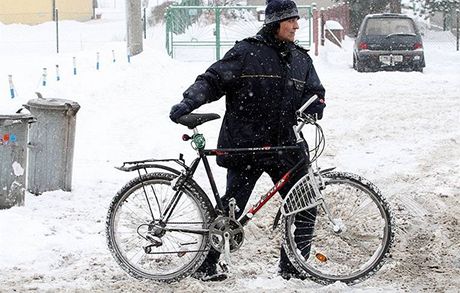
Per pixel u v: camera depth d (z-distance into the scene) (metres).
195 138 8.09
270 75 8.03
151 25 43.25
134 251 8.28
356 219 8.20
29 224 9.99
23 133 10.84
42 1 49.91
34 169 11.76
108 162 14.10
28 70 24.06
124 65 24.81
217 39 32.09
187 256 8.09
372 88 22.72
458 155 14.45
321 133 8.23
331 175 8.11
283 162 8.13
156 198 8.09
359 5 45.28
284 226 8.07
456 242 9.57
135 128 17.22
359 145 15.40
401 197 11.36
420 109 19.11
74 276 8.36
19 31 43.69
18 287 7.99
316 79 8.30
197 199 8.00
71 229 10.03
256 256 9.02
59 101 11.73
